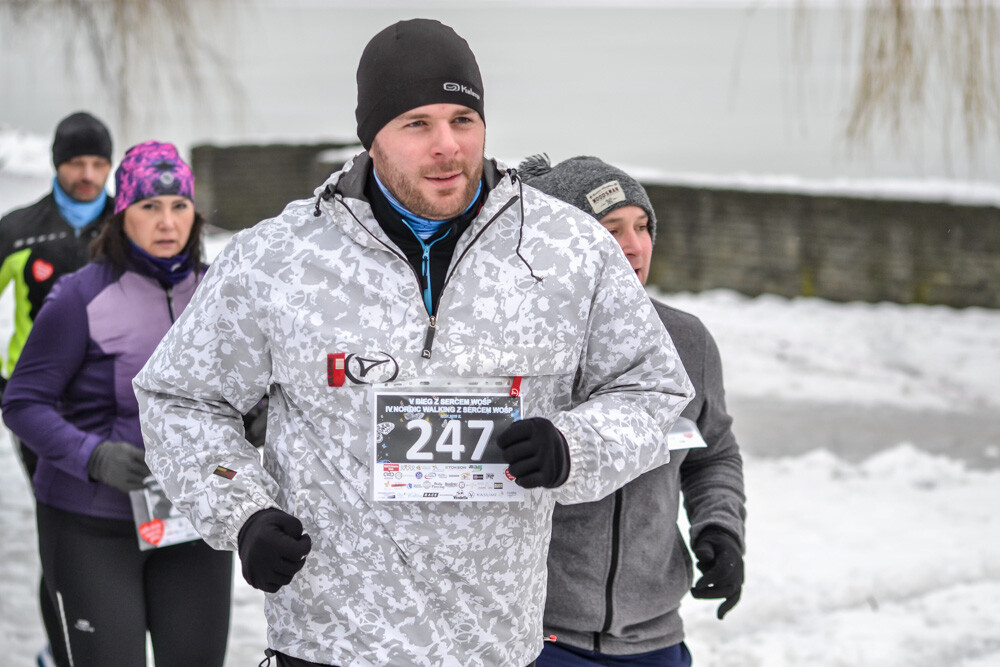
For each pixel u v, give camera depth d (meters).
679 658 5.50
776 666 8.30
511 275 4.12
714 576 5.17
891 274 21.34
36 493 6.29
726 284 22.22
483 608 4.16
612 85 65.00
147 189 6.13
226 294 4.17
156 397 4.29
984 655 8.50
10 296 19.69
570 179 5.65
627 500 5.21
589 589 5.23
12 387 6.12
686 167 37.06
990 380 17.34
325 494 4.11
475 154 4.07
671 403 4.23
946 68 11.63
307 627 4.16
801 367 17.86
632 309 4.24
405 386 4.07
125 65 15.25
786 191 21.70
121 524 6.02
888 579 9.94
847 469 13.17
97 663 6.01
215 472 4.14
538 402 4.19
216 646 6.18
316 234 4.14
